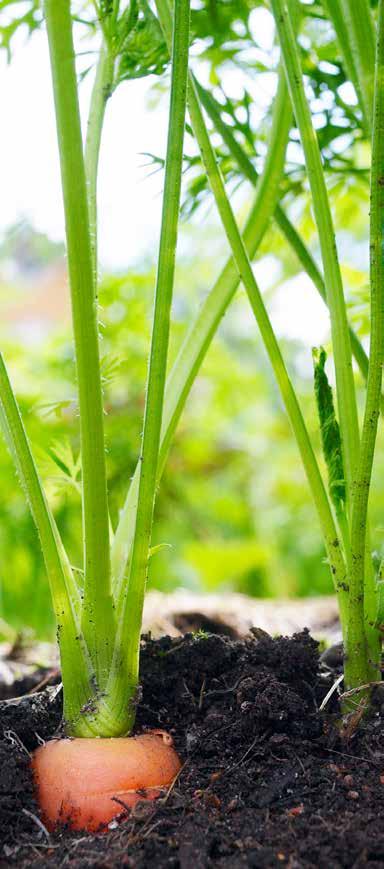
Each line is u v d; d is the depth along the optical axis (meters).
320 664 0.42
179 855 0.31
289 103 0.40
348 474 0.37
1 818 0.34
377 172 0.33
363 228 0.68
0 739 0.36
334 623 0.62
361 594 0.36
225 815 0.33
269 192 0.40
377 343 0.34
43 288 1.58
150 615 0.59
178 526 1.09
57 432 0.77
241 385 1.20
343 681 0.39
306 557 1.16
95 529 0.34
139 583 0.35
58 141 0.32
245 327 1.40
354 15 0.39
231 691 0.39
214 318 0.39
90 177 0.37
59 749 0.35
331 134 0.46
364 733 0.37
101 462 0.34
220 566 1.08
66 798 0.34
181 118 0.33
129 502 0.37
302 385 1.27
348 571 0.37
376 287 0.34
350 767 0.35
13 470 0.78
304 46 0.46
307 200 0.50
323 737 0.36
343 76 0.45
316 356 0.37
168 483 1.05
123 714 0.35
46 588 0.82
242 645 0.41
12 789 0.34
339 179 0.49
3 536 0.80
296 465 1.30
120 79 0.38
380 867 0.31
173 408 0.38
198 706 0.39
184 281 1.05
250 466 1.32
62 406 0.39
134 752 0.34
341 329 0.37
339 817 0.33
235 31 0.45
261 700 0.36
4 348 0.82
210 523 1.18
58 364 0.81
